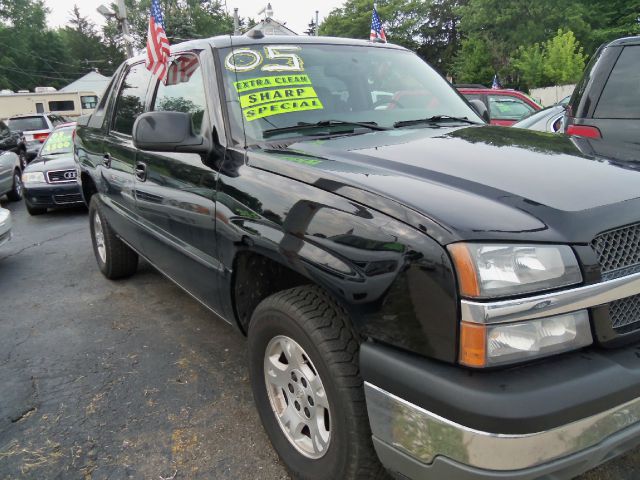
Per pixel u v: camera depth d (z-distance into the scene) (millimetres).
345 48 3332
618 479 2268
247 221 2279
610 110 4230
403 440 1676
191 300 4480
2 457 2570
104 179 4250
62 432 2750
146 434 2709
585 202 1765
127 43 15016
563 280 1581
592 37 30453
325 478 2045
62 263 5848
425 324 1606
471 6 33469
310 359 2020
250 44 3037
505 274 1536
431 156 2225
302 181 2109
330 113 2891
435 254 1585
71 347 3713
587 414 1526
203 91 2875
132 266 4938
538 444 1481
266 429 2426
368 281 1731
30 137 16906
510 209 1698
